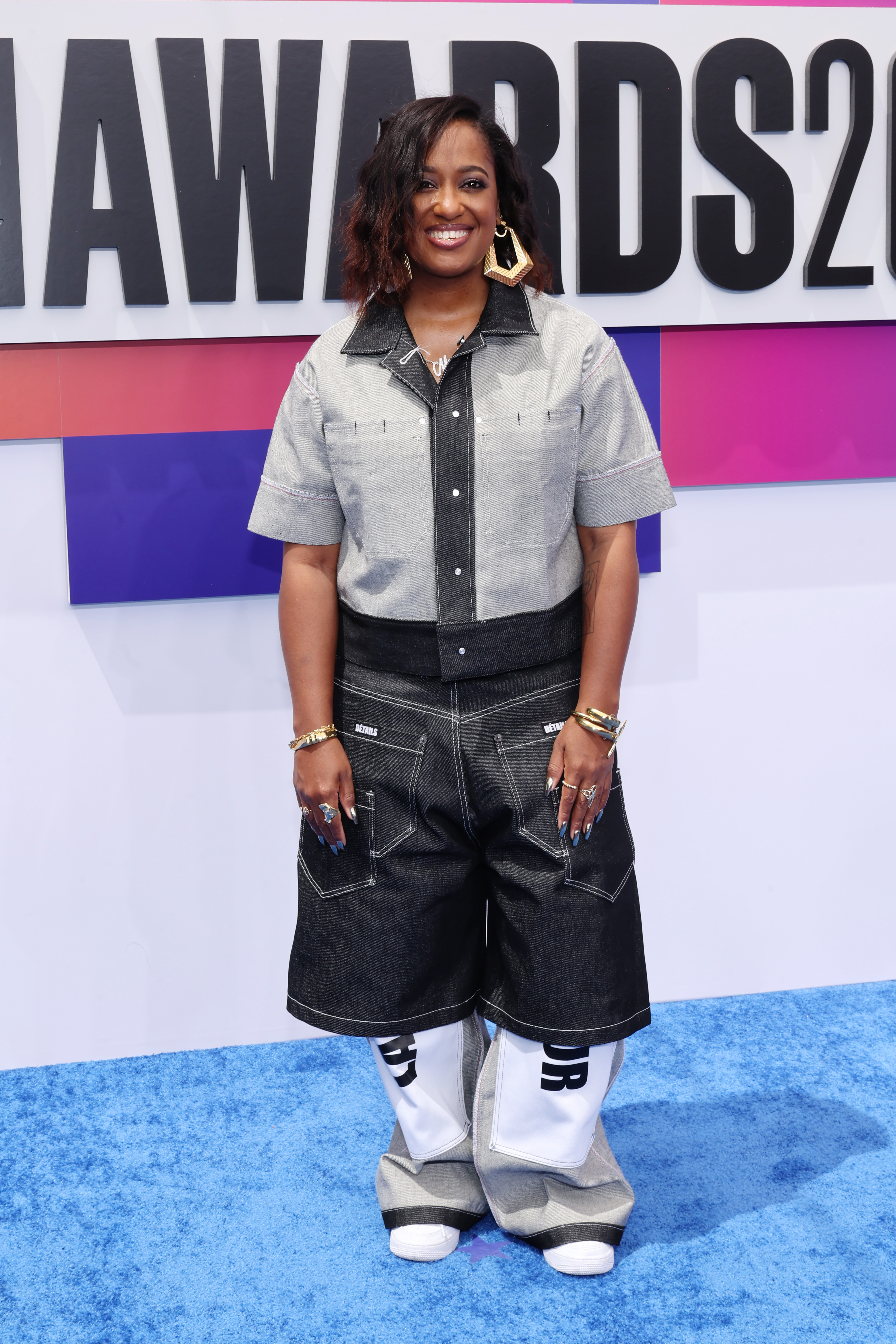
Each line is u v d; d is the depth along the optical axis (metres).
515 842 1.58
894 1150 1.90
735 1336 1.51
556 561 1.58
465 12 2.07
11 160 1.98
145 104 2.00
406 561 1.52
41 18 1.96
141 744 2.21
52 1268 1.65
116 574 2.13
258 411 2.13
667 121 2.12
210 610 2.19
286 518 1.60
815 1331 1.52
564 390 1.51
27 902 2.21
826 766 2.42
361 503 1.52
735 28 2.13
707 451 2.26
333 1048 2.29
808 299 2.22
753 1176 1.84
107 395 2.09
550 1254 1.66
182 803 2.23
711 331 2.23
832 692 2.40
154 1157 1.92
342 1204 1.80
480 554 1.51
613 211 2.13
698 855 2.40
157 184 2.03
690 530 2.29
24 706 2.16
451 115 1.46
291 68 2.02
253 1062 2.23
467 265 1.50
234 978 2.29
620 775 1.85
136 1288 1.62
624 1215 1.68
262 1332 1.53
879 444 2.32
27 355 2.06
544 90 2.09
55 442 2.10
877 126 2.20
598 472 1.56
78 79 1.97
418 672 1.56
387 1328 1.54
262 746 2.24
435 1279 1.64
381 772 1.57
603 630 1.58
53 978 2.24
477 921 1.70
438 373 1.53
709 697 2.36
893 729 2.43
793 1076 2.12
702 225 2.15
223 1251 1.69
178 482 2.12
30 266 2.02
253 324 2.09
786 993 2.46
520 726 1.56
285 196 2.04
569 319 1.55
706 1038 2.26
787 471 2.29
